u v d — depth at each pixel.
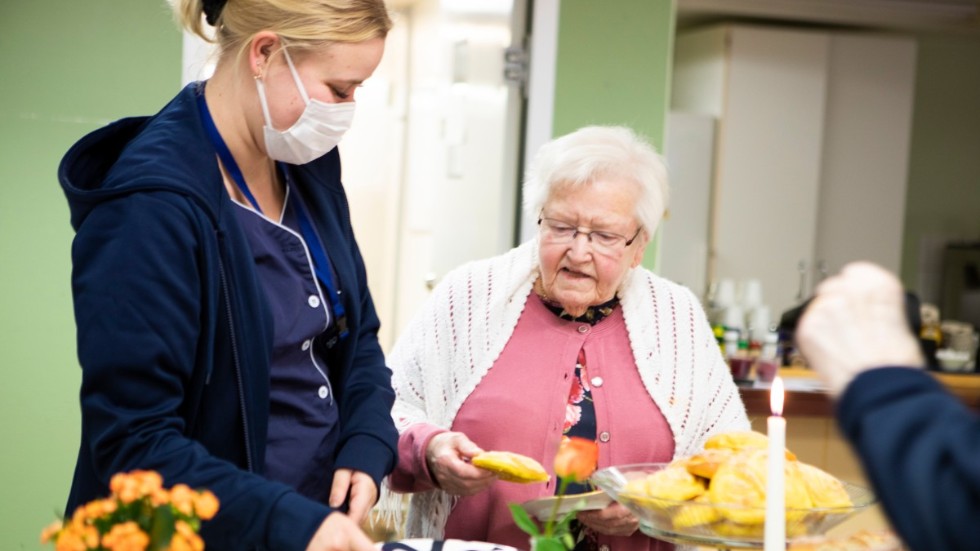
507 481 1.52
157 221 1.17
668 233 5.38
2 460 2.56
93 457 1.16
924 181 6.30
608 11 3.19
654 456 1.66
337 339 1.43
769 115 5.47
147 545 0.86
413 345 1.79
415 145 4.35
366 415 1.43
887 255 5.78
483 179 3.41
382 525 1.93
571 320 1.71
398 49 4.52
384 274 4.67
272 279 1.35
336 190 1.49
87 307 1.14
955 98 6.29
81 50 2.54
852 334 0.84
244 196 1.34
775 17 5.56
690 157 5.38
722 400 1.76
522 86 3.21
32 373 2.57
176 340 1.16
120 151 1.33
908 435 0.77
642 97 3.23
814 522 1.24
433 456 1.53
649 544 1.60
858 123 5.68
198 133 1.27
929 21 5.59
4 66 2.50
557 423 1.64
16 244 2.54
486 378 1.69
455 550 1.33
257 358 1.26
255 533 1.10
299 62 1.27
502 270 1.76
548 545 1.13
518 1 3.19
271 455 1.35
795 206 5.52
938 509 0.75
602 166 1.60
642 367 1.68
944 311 6.05
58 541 0.84
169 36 2.56
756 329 4.17
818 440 3.19
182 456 1.13
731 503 1.22
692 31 5.74
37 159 2.54
